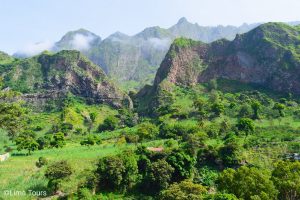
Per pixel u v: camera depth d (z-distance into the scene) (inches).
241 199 2114.9
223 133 4493.1
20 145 4045.3
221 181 2401.6
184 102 7017.7
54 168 2768.2
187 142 3796.8
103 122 6806.1
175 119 5831.7
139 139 4456.2
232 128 4591.5
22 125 3535.9
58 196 2650.1
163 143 4170.8
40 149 4562.0
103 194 2822.3
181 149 3472.0
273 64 7805.1
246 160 3476.9
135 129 5600.4
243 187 2242.9
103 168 2903.5
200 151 3538.4
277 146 3772.1
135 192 2942.9
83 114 7391.7
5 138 5413.4
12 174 3053.6
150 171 2987.2
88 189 2736.2
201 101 5994.1
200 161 3491.6
